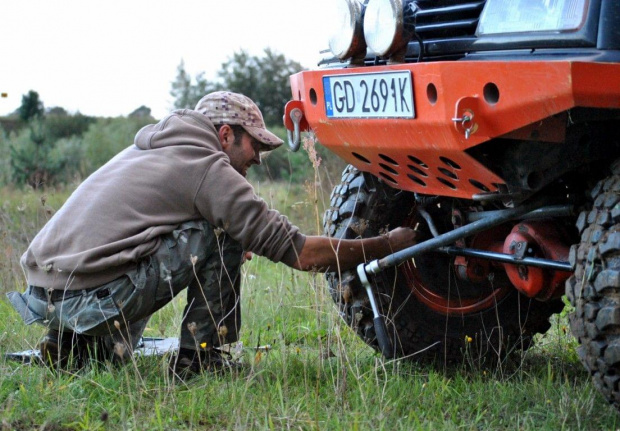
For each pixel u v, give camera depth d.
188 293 3.86
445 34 3.30
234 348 4.12
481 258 3.56
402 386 3.60
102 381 3.50
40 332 4.46
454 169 3.17
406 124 3.12
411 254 3.56
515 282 3.53
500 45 3.06
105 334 3.73
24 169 15.87
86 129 23.22
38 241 3.75
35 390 3.38
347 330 4.49
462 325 4.12
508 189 3.08
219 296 3.82
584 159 3.04
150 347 4.25
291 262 3.68
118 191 3.67
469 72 2.84
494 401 3.45
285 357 3.79
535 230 3.40
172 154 3.71
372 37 3.29
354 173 4.09
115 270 3.62
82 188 3.77
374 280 4.00
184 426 3.11
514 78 2.73
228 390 3.42
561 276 3.42
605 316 2.77
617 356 2.77
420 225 4.15
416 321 4.06
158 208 3.67
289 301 5.18
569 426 3.14
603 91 2.64
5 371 3.57
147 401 3.39
